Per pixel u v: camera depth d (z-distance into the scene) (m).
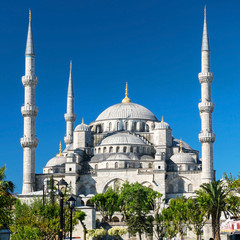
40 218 105.88
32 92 192.12
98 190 189.75
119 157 192.25
